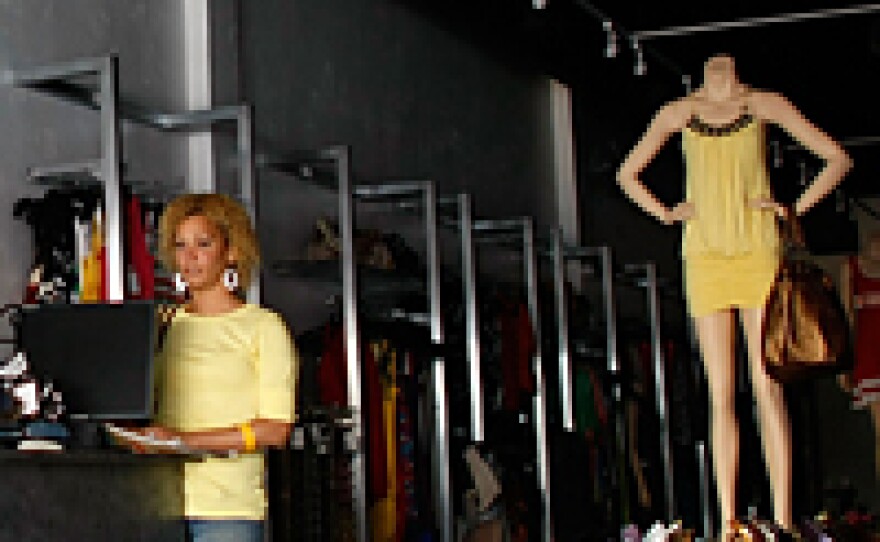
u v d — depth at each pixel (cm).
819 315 518
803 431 1459
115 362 379
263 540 393
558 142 1245
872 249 1252
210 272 391
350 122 912
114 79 585
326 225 827
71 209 596
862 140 1398
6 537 313
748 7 1043
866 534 686
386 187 831
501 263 1127
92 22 669
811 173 1450
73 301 590
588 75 1196
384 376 798
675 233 1511
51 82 603
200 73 746
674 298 1396
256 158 695
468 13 1030
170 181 719
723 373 533
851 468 1580
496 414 952
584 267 1250
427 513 829
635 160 543
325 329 773
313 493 688
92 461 342
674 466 1257
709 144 538
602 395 1120
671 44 1131
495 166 1127
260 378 389
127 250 604
